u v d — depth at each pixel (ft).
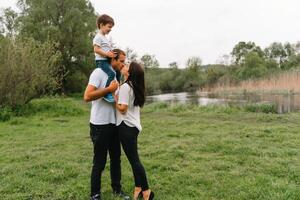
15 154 27.89
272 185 19.08
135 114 17.42
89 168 23.49
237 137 33.50
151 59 281.13
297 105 75.66
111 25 18.85
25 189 19.53
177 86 260.01
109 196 18.38
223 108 61.93
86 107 69.21
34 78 56.44
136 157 17.33
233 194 18.28
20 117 51.03
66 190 19.06
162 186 19.75
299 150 27.40
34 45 59.47
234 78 215.31
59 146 30.96
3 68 53.72
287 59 311.06
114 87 17.01
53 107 59.06
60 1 140.77
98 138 17.29
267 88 125.49
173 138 34.06
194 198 17.92
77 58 147.43
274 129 37.58
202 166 23.50
